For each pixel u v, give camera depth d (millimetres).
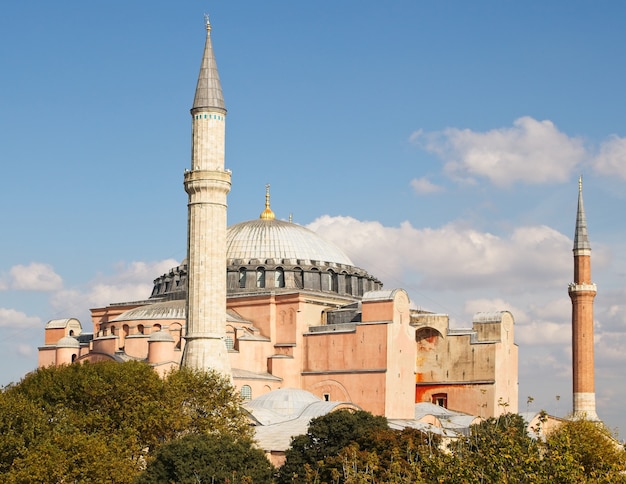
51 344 156125
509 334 146125
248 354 138500
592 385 156875
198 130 118312
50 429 91938
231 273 151500
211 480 84875
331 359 137875
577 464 52344
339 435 95688
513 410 145000
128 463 87375
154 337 125062
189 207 117875
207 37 121500
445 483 54906
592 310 159125
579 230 163000
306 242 157875
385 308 135375
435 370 146375
